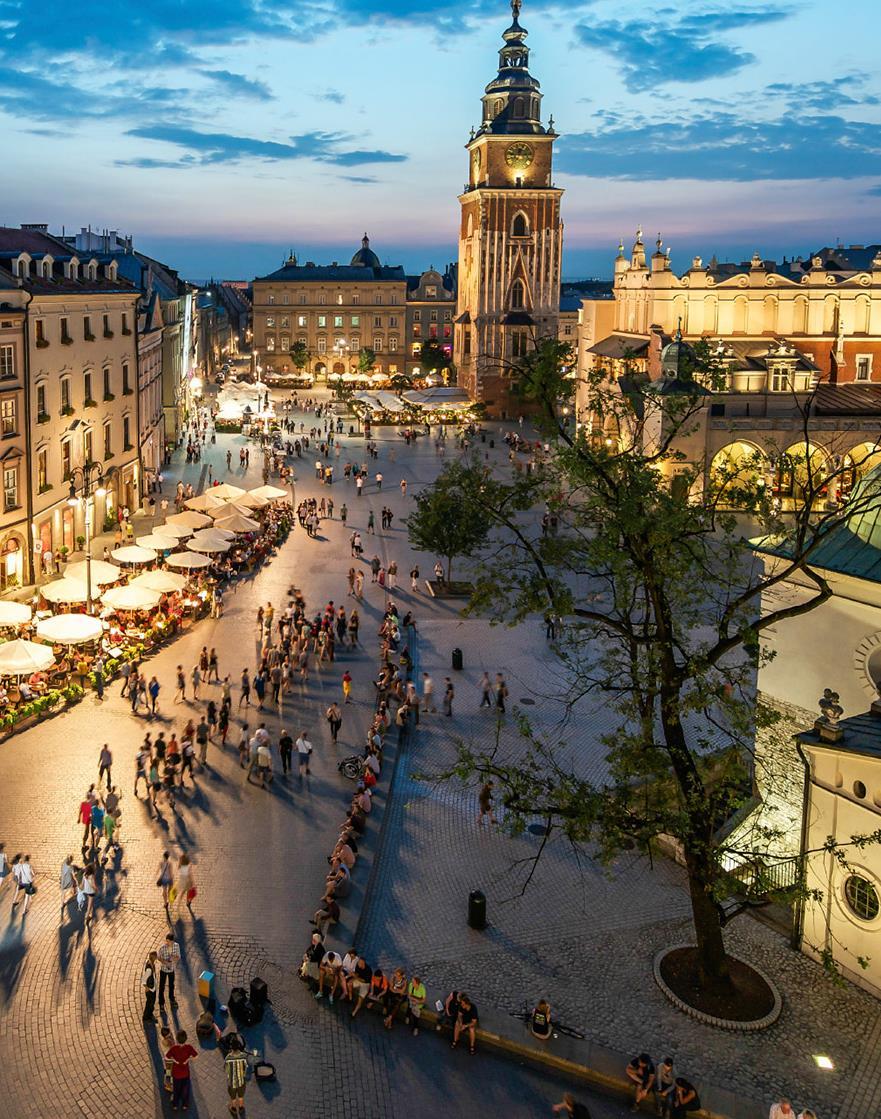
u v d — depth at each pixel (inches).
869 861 909.8
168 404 3988.7
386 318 6963.6
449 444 4306.1
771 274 3341.5
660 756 871.1
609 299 3897.6
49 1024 836.6
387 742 1398.9
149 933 963.3
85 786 1238.3
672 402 960.9
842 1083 816.9
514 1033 849.5
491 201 5182.1
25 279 2009.1
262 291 6875.0
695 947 979.9
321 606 2043.6
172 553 2305.6
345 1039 844.0
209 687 1577.3
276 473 3501.5
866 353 3366.1
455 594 2144.4
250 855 1108.5
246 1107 764.0
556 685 1652.3
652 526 860.6
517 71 5255.9
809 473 932.0
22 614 1581.0
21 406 1945.1
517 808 885.2
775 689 1148.5
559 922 1021.2
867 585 1027.9
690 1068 827.4
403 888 1067.9
